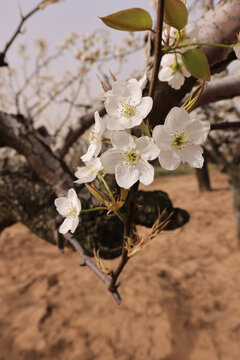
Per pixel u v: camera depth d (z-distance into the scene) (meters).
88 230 0.37
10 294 1.12
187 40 0.17
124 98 0.15
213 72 0.30
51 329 0.92
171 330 0.89
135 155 0.15
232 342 0.83
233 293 1.04
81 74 1.13
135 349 0.83
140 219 0.38
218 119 1.49
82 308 1.02
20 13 0.42
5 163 0.56
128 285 1.14
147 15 0.14
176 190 2.49
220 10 0.26
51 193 0.42
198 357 0.79
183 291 1.09
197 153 0.15
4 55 0.41
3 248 1.49
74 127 0.56
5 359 0.81
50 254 1.43
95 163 0.17
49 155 0.40
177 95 0.27
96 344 0.86
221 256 1.32
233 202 1.39
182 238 1.55
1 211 0.47
